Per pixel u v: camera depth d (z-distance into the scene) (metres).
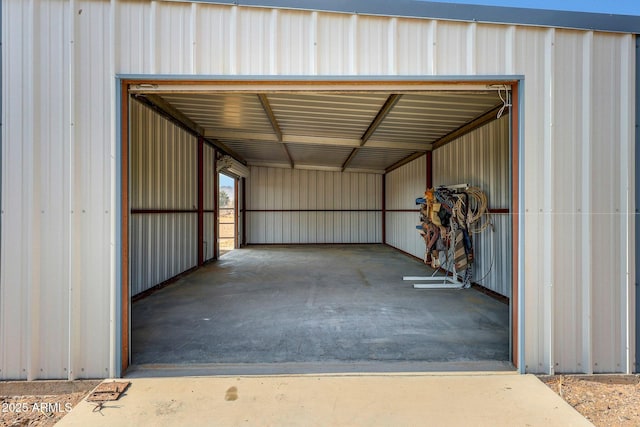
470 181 5.35
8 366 2.30
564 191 2.44
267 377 2.35
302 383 2.27
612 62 2.48
